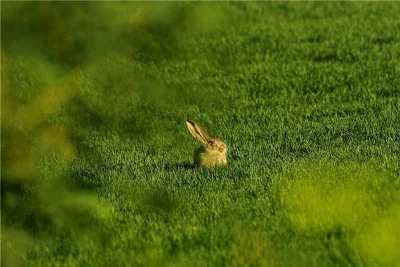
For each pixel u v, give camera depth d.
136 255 22.55
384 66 48.22
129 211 25.69
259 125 38.19
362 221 23.72
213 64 50.72
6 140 30.50
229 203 25.61
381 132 33.84
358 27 58.16
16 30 45.88
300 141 33.78
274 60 51.53
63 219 25.11
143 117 41.09
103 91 44.53
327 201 24.88
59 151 33.69
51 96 41.78
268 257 22.09
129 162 32.19
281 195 25.69
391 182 26.62
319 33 57.03
